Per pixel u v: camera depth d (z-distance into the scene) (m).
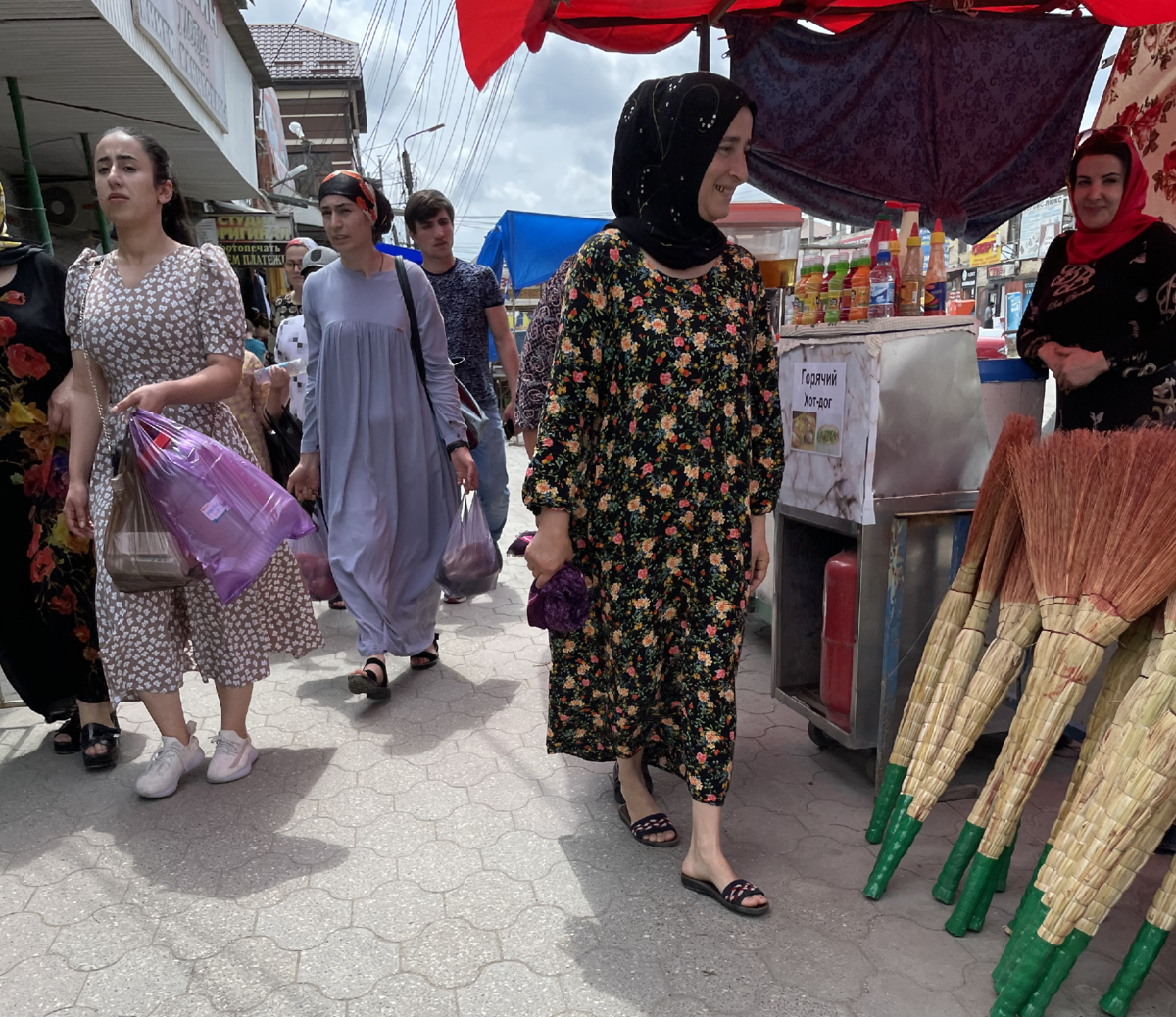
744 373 2.08
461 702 3.40
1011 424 2.20
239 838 2.45
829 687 2.77
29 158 6.05
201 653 2.79
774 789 2.72
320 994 1.83
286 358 4.45
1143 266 2.62
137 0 5.50
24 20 4.94
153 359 2.57
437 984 1.86
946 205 3.56
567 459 2.02
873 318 2.59
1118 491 1.84
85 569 2.85
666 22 3.20
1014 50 3.41
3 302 2.76
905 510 2.54
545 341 3.12
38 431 2.82
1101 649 1.86
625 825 2.50
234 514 2.45
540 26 2.90
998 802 1.99
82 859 2.35
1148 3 2.81
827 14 3.31
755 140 3.29
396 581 3.53
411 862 2.32
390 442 3.39
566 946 1.98
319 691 3.54
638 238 1.98
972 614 2.21
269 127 14.71
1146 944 1.74
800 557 3.00
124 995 1.84
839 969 1.90
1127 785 1.67
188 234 2.77
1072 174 2.74
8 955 1.97
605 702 2.27
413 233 4.40
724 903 2.11
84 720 2.92
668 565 2.07
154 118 7.11
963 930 2.00
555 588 2.03
